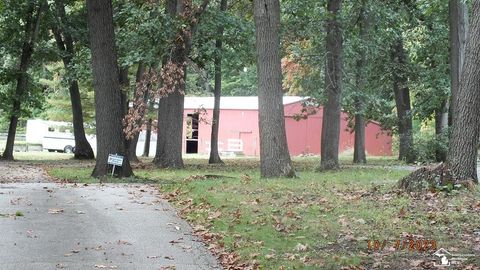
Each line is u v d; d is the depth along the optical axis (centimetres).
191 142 4978
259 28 1709
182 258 838
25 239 927
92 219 1095
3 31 3184
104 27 1880
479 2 1327
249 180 1577
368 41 2588
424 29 3045
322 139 2378
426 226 963
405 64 3181
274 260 803
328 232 944
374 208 1123
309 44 2819
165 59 2333
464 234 905
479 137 1368
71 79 2980
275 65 1708
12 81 3325
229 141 4781
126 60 2298
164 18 2222
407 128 3472
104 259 820
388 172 2166
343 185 1490
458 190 1278
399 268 745
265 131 1708
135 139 3064
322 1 2406
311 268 758
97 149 1914
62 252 853
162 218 1119
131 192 1467
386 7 2589
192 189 1437
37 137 5509
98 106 1897
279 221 1023
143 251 870
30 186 1584
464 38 2150
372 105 3147
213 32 2573
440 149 3095
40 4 3128
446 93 3031
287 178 1677
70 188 1541
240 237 941
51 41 3869
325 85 2462
